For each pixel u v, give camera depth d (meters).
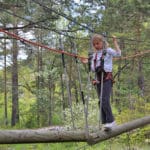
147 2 14.45
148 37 21.20
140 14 16.14
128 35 21.06
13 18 13.31
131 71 27.64
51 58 29.55
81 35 20.45
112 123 6.99
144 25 20.67
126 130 7.84
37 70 31.25
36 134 5.88
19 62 30.97
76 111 17.00
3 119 34.59
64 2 12.45
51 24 12.25
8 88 33.00
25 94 36.22
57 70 28.89
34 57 31.23
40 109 28.91
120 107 24.09
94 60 6.95
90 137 6.67
